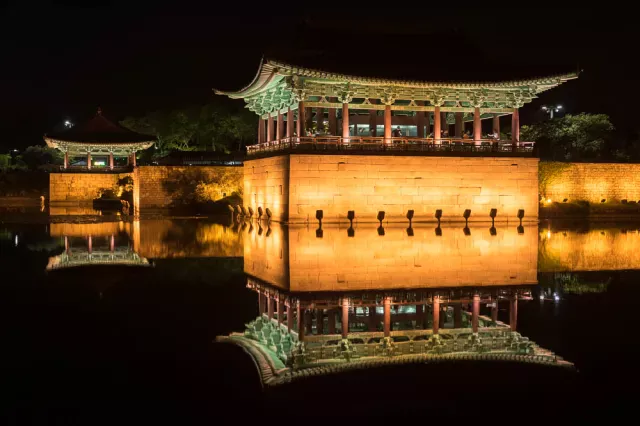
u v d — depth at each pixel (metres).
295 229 45.28
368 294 21.64
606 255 32.22
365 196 49.62
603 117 87.69
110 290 21.70
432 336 16.61
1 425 10.47
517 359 14.46
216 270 26.58
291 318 18.28
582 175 72.75
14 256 30.72
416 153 50.75
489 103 55.88
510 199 53.38
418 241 37.38
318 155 48.59
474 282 23.95
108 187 91.81
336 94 50.69
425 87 51.81
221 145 103.25
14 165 118.38
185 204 72.00
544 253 32.78
